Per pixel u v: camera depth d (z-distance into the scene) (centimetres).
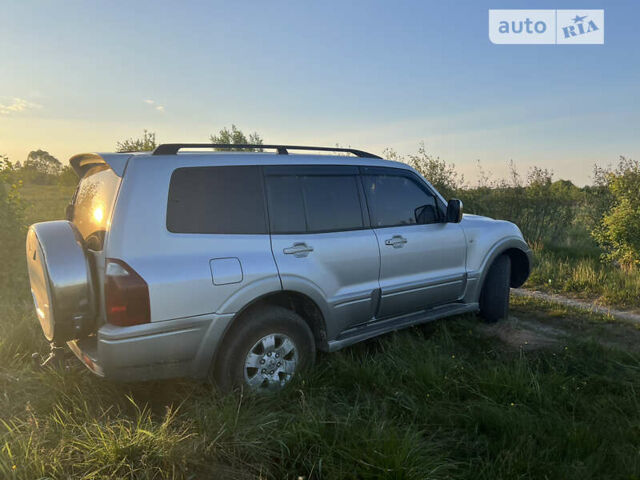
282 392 336
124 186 305
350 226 404
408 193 457
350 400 348
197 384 339
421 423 316
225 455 262
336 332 392
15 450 248
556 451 283
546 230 1134
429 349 419
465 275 492
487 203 1163
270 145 383
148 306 290
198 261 313
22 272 609
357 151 437
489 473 260
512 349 464
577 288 755
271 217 357
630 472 263
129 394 342
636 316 602
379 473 253
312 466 260
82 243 312
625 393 360
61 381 341
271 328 339
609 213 978
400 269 433
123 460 241
